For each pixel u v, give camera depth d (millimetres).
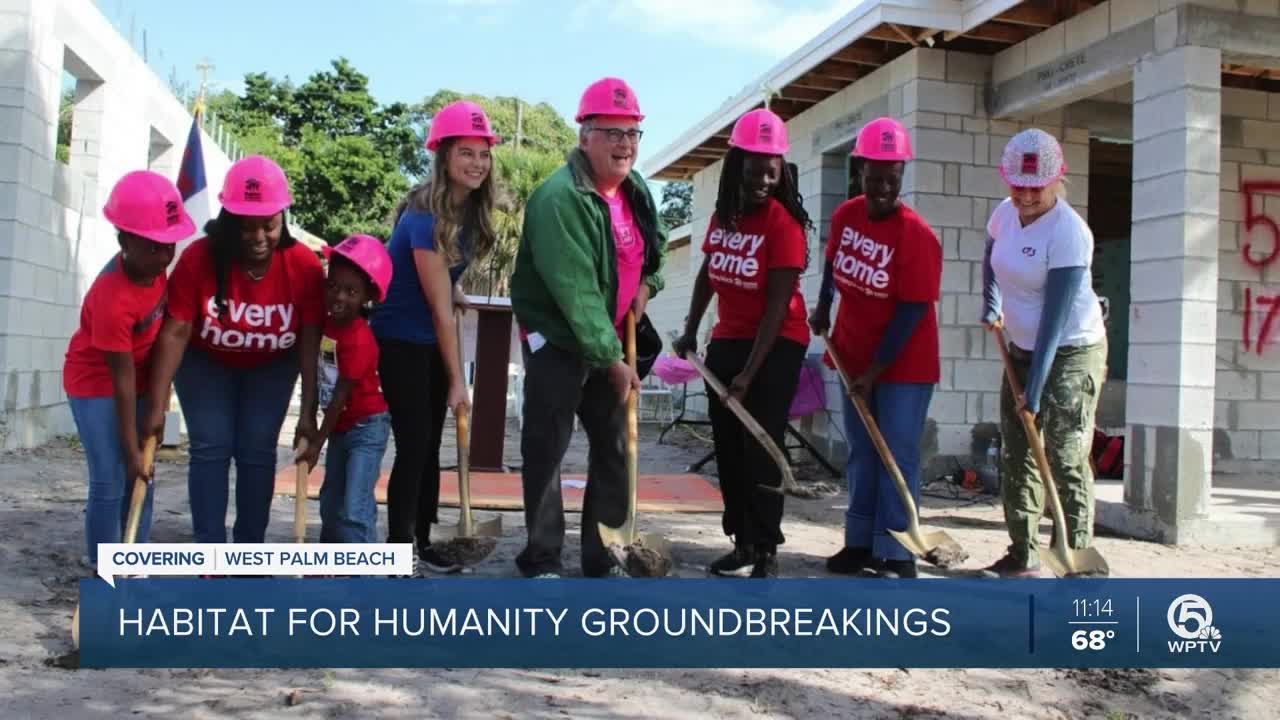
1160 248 6234
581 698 3160
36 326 8508
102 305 3641
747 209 4453
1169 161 6207
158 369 3689
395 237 4199
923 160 8117
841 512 6785
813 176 9828
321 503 4195
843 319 5012
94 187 9773
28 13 8070
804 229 4492
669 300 18688
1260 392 8711
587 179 3967
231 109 37625
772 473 4473
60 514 5492
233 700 3025
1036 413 4812
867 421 4672
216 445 3861
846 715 3143
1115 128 8469
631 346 4250
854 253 4805
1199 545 6023
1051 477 4656
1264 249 8703
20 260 8125
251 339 3789
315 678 3242
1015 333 4902
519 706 3076
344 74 38281
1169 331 6125
